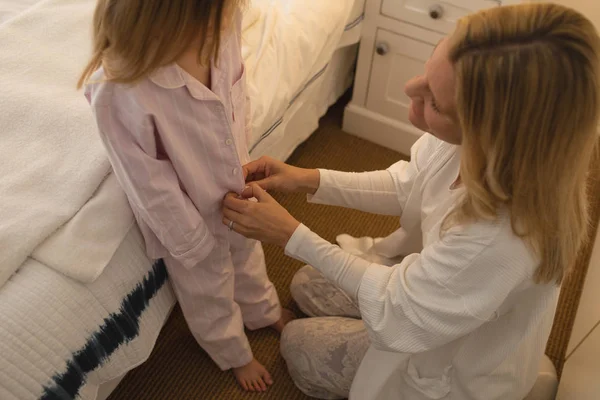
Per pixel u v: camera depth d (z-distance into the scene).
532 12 0.69
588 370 1.13
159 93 0.82
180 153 0.88
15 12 1.19
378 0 1.61
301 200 1.71
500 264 0.81
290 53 1.30
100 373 0.92
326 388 1.25
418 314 0.89
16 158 0.92
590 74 0.67
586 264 1.60
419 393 1.05
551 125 0.69
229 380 1.33
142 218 0.91
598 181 1.75
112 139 0.81
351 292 0.99
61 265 0.84
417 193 1.08
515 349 0.94
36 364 0.80
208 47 0.81
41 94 0.98
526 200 0.75
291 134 1.59
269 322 1.38
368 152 1.88
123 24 0.72
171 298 1.11
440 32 1.58
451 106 0.77
